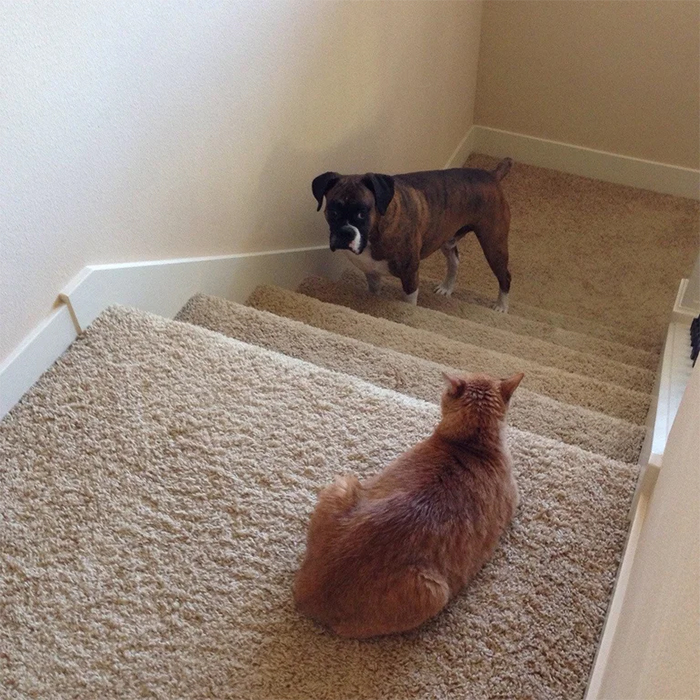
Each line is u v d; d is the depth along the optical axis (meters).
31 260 1.59
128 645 1.26
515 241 3.92
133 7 1.63
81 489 1.48
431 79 3.50
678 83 3.72
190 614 1.30
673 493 1.04
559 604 1.31
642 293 3.62
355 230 2.40
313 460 1.54
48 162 1.55
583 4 3.65
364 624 1.22
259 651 1.25
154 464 1.53
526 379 2.09
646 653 0.82
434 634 1.27
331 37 2.46
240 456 1.55
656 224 3.96
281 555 1.38
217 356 1.76
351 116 2.83
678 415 1.41
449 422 1.38
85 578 1.35
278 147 2.42
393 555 1.20
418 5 3.04
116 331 1.79
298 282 2.85
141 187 1.86
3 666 1.23
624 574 1.29
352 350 2.00
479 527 1.28
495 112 4.27
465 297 3.54
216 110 2.03
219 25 1.91
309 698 1.20
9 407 1.62
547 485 1.49
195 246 2.18
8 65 1.38
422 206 2.65
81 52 1.53
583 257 3.82
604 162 4.16
